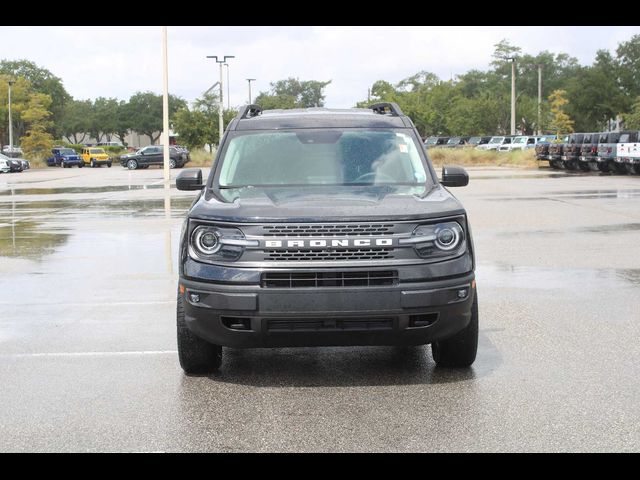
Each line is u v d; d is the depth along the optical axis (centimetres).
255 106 796
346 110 781
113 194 2947
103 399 566
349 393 574
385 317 556
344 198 606
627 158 3509
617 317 811
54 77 14162
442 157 5912
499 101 8644
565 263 1160
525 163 5209
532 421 509
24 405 555
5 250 1390
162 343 727
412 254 560
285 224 559
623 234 1484
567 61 14375
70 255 1317
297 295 550
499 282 1016
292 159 684
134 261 1240
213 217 571
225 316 561
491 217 1800
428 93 9181
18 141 9500
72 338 751
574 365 636
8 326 805
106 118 14425
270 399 562
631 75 8775
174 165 6228
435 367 639
